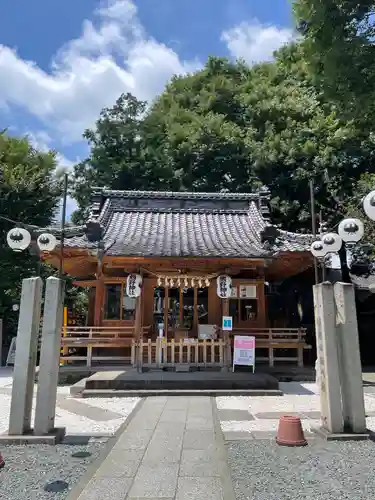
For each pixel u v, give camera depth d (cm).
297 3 1156
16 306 1859
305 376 1316
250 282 1512
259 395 1045
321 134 2633
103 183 3055
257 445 601
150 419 767
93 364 1370
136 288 1299
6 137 2123
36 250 1316
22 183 1912
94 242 1327
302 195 2588
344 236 723
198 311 1524
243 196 1805
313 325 1770
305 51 1218
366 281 1742
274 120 2995
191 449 575
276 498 416
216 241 1461
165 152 3020
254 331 1433
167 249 1323
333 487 446
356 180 2373
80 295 2612
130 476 471
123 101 3312
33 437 609
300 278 1930
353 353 664
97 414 835
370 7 1066
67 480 465
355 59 1113
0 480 465
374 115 1213
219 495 419
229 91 3444
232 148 2816
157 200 1784
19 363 643
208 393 1039
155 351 1328
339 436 622
